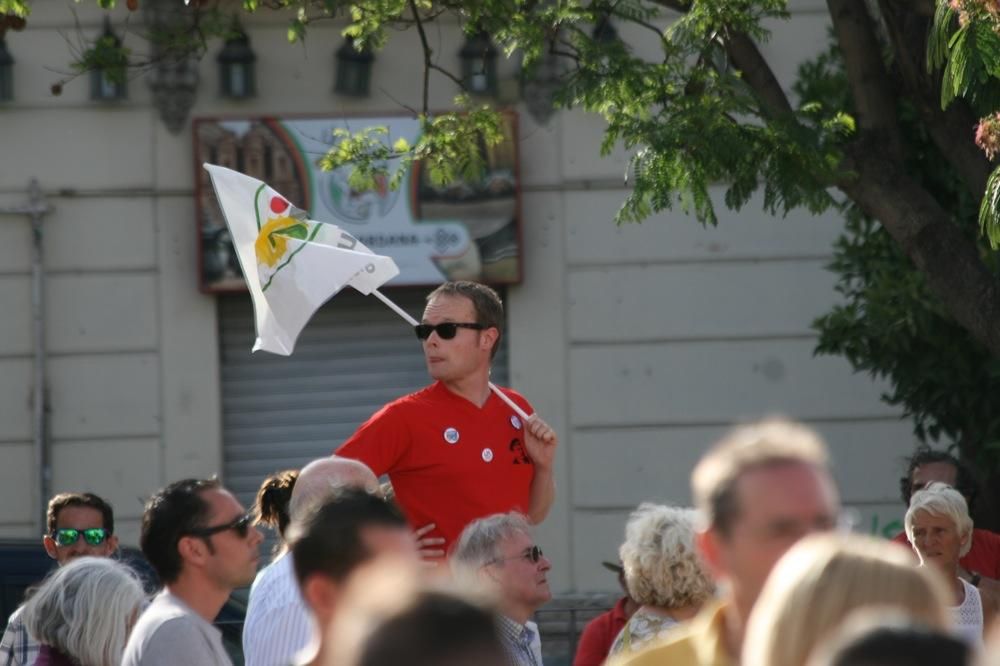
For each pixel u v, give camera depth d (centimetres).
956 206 3362
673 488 4619
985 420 3388
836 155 2684
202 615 1616
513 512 1858
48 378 4619
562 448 4619
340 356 4697
